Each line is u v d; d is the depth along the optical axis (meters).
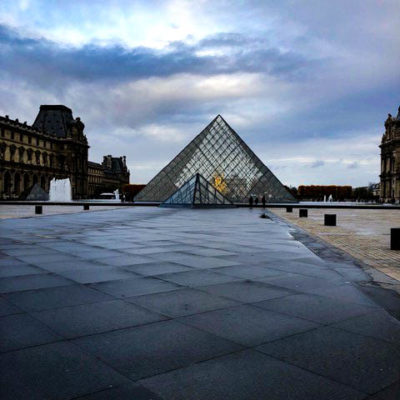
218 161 96.25
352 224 36.97
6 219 38.03
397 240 19.14
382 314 8.73
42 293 10.23
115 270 13.26
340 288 11.05
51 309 8.88
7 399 5.16
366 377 5.82
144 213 51.66
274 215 50.03
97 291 10.48
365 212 65.75
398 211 70.75
